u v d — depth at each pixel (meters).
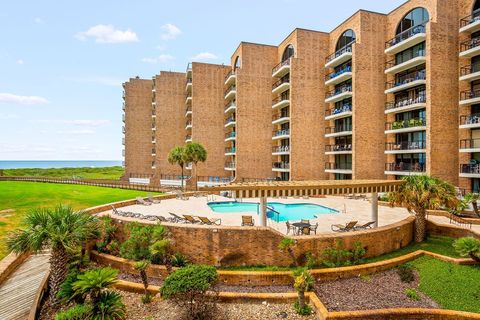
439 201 15.86
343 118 39.06
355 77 34.12
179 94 59.31
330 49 40.94
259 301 11.30
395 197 17.19
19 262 13.66
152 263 14.06
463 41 28.30
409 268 13.82
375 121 34.84
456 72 28.72
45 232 10.19
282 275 12.80
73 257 13.14
